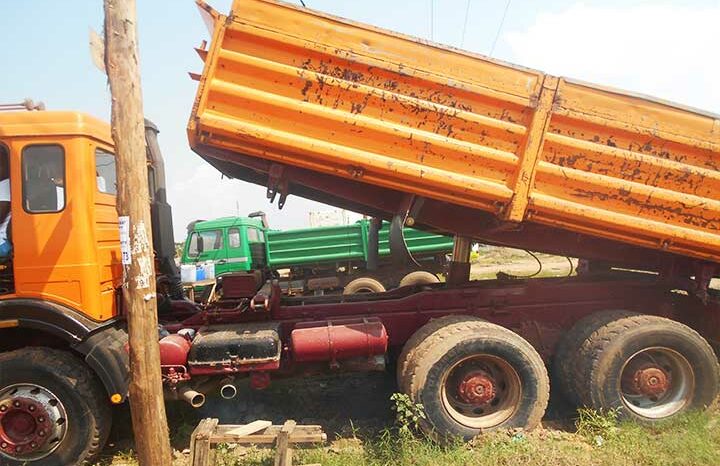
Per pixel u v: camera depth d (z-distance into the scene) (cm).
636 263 488
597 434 390
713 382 406
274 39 352
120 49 282
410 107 369
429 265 1113
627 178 393
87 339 358
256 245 1146
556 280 511
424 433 373
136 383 294
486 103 376
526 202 382
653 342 402
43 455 357
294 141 359
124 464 382
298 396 505
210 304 457
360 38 361
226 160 398
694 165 396
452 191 385
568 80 377
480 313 461
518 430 380
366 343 394
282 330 431
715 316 474
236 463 363
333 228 1140
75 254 360
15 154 358
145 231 293
